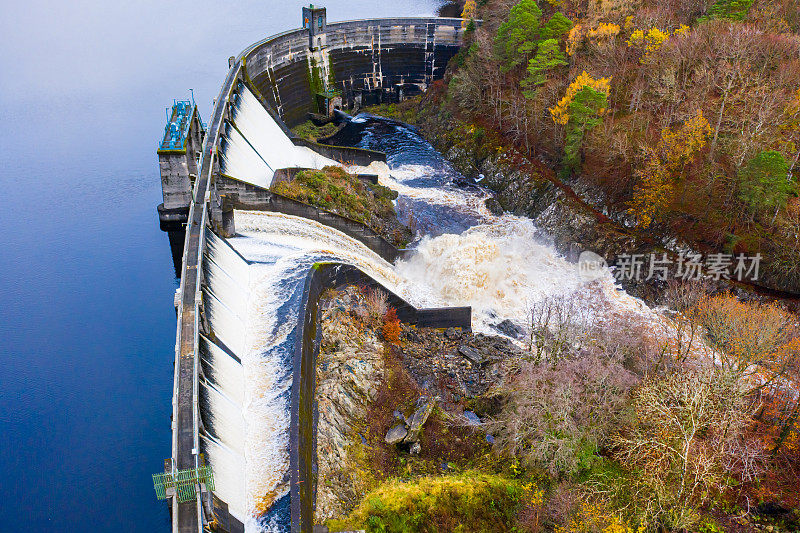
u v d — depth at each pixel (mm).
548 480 71812
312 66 187375
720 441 70438
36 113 197625
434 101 184375
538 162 144625
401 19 195250
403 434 76500
